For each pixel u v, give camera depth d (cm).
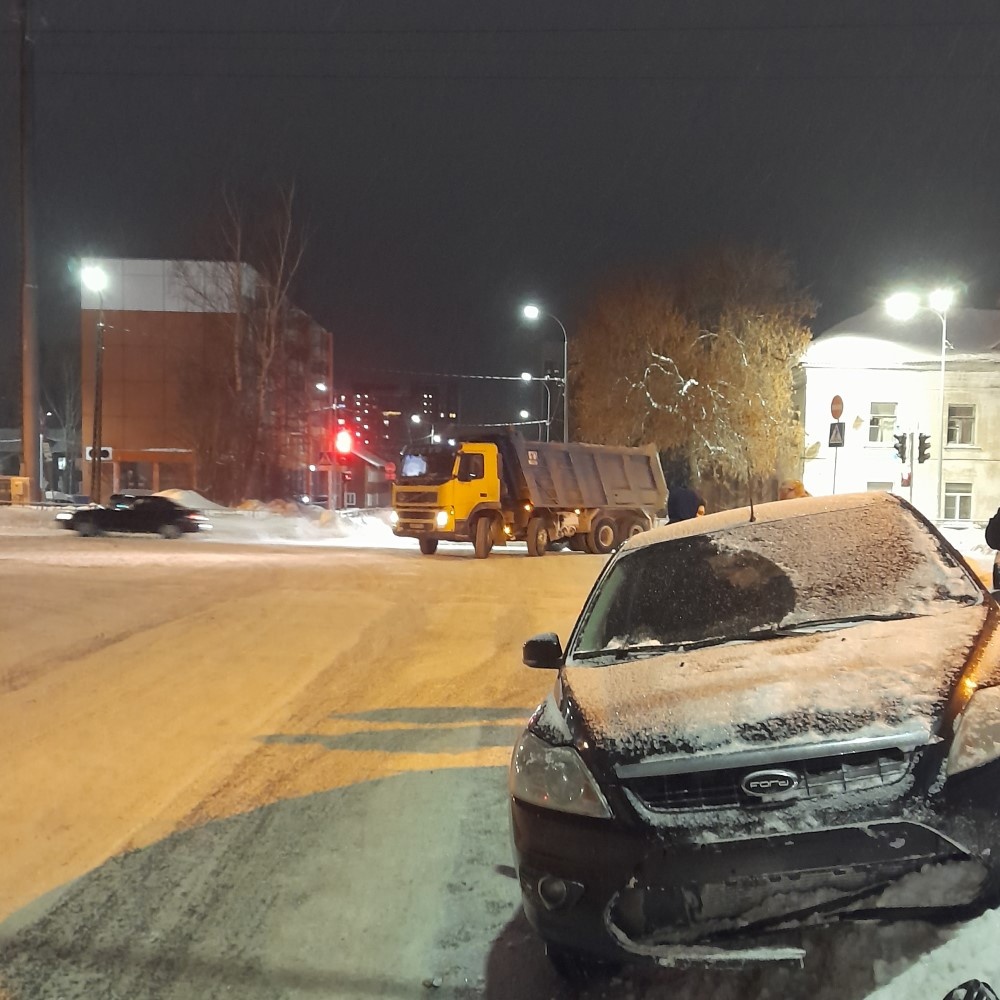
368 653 1110
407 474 2545
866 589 484
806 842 331
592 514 2777
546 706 434
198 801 619
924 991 304
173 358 5997
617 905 347
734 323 4125
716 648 452
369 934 437
